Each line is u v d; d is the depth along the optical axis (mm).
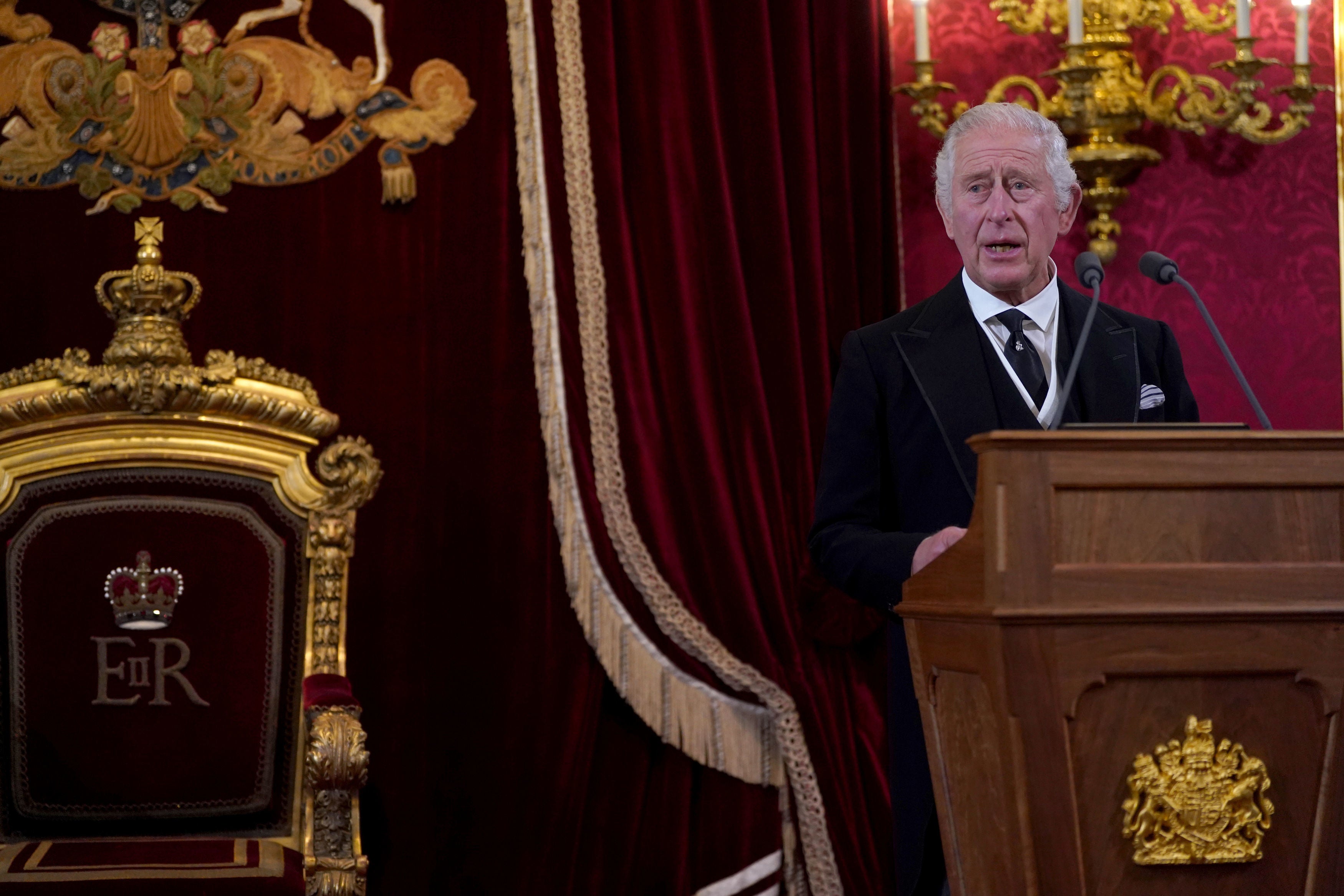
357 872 2412
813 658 2920
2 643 2600
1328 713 1327
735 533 2881
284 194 2920
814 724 2871
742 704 2891
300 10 2939
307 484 2758
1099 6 3188
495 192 2955
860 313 3033
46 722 2580
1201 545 1328
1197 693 1318
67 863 2334
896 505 2037
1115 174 3186
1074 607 1289
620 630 2855
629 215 2943
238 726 2643
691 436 2885
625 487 2857
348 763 2414
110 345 2723
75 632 2617
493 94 2971
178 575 2668
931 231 3188
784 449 2939
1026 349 1968
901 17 3211
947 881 1848
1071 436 1305
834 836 2859
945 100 3223
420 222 2949
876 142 3051
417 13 2963
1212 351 3254
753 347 2920
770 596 2881
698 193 2943
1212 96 3258
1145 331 2088
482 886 2846
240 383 2748
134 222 2879
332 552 2738
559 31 2904
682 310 2902
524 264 2945
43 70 2879
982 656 1326
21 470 2648
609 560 2854
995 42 3236
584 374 2867
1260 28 3332
